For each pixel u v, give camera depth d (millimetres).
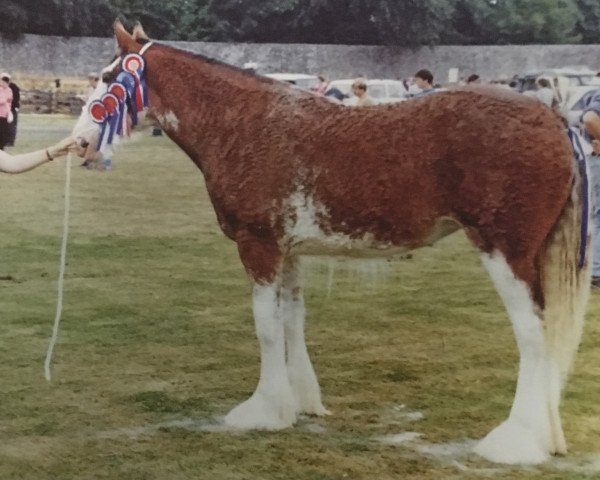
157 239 9617
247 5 40031
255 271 4012
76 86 35344
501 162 3523
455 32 41125
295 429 4156
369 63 38500
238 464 3736
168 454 3854
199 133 4066
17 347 5531
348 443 3977
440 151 3627
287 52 37719
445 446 3941
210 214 11516
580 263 3646
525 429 3736
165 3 40875
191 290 7223
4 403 4531
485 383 4895
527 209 3523
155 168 17172
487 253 3631
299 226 3898
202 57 4156
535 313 3617
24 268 7910
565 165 3533
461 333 5977
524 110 3561
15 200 12148
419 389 4789
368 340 5809
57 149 4176
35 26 38188
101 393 4703
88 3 38469
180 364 5242
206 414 4391
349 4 38938
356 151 3756
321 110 3902
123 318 6297
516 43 42281
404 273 8008
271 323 4059
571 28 42906
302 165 3824
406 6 38156
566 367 3721
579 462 3730
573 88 12461
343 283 7531
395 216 3738
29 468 3711
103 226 10352
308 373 4375
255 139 3920
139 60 4148
